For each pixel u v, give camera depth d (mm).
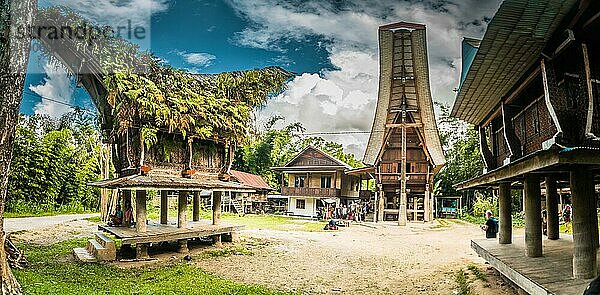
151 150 13148
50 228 19391
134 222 14141
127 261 11672
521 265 7906
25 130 30688
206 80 15250
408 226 27906
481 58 7141
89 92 13609
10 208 28141
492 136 12398
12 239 15359
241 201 41688
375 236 21422
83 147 34812
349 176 43344
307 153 41938
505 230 11203
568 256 8820
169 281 9031
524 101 9406
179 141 14008
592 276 6387
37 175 30109
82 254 12008
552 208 11781
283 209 44500
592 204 6723
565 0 5223
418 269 11953
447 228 26531
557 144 6273
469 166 41656
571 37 5895
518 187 13922
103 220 21906
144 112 12117
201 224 15688
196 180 14031
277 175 54188
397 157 32719
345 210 34875
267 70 15781
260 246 15742
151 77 12906
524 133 9484
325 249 15781
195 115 13812
